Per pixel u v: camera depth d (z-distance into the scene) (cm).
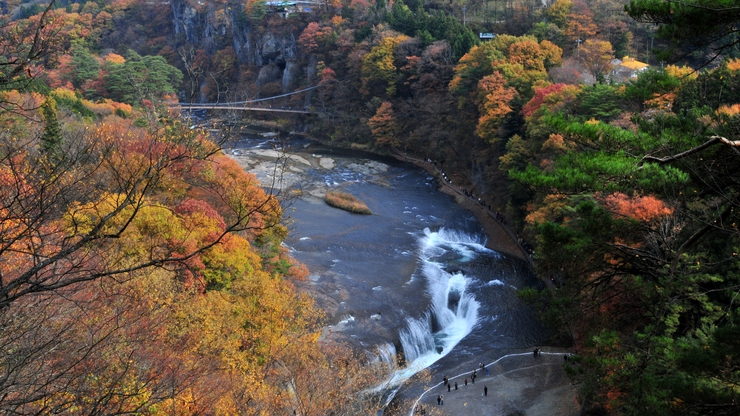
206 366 2328
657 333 2234
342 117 12356
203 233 3600
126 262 2334
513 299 5316
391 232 6850
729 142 1115
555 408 3812
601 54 9519
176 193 3878
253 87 15775
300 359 3306
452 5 14250
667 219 1712
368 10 13850
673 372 1669
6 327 936
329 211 7425
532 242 6069
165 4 19275
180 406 1795
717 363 1279
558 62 9081
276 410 2683
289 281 4884
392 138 10894
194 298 2869
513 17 12669
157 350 1875
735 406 1247
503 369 4391
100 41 17488
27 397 933
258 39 15988
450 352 4716
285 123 13762
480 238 6888
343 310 4834
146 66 10762
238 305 3322
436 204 8000
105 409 1037
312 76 14225
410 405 4047
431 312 5081
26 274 797
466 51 10731
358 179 9106
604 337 1881
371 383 3984
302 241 6228
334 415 2969
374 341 4538
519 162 6744
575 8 11538
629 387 1842
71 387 1034
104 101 9288
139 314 1758
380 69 11531
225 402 2208
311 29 14288
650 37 11069
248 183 4216
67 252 830
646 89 1638
